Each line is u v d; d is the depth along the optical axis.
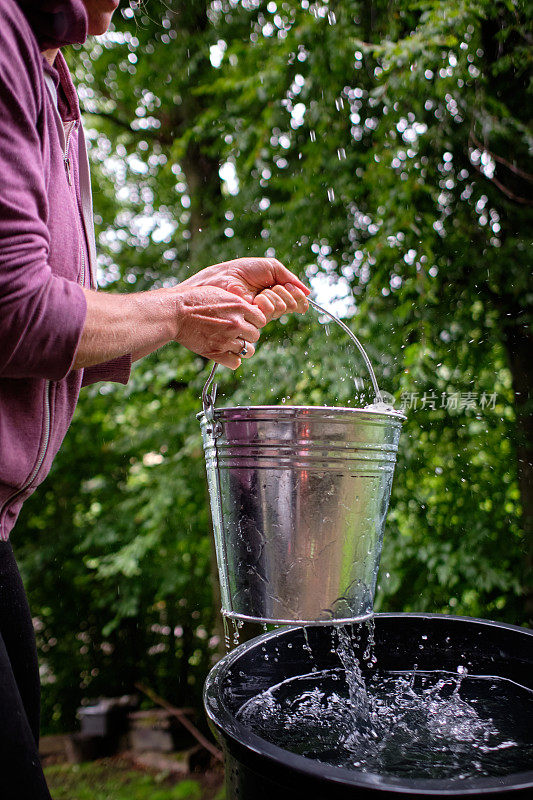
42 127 0.87
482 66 2.50
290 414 0.94
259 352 2.98
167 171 3.47
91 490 4.29
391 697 1.22
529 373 2.67
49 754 3.67
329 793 0.75
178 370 3.51
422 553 2.67
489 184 2.65
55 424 0.97
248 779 0.89
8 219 0.77
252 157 2.96
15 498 0.97
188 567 3.97
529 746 1.02
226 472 1.01
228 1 3.21
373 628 1.38
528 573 2.61
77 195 1.08
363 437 0.97
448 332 2.74
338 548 0.97
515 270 2.55
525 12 2.32
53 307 0.79
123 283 4.31
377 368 2.76
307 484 0.96
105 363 1.19
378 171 2.66
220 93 3.17
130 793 3.07
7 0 0.79
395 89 2.48
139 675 4.11
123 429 4.27
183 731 3.59
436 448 2.77
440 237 2.71
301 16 2.82
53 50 0.96
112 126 4.39
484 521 2.71
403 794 0.72
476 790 0.72
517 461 2.70
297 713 1.15
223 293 1.00
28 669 1.10
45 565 4.16
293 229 3.04
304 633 1.34
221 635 3.23
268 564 0.97
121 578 3.99
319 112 2.80
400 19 2.70
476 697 1.22
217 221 3.43
